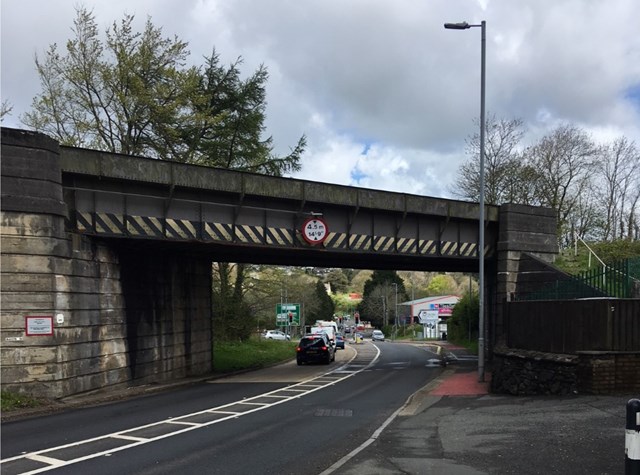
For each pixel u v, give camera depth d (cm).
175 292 2330
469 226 2642
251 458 861
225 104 3703
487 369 2675
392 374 2503
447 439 939
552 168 4741
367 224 2373
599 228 5009
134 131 3216
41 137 1541
